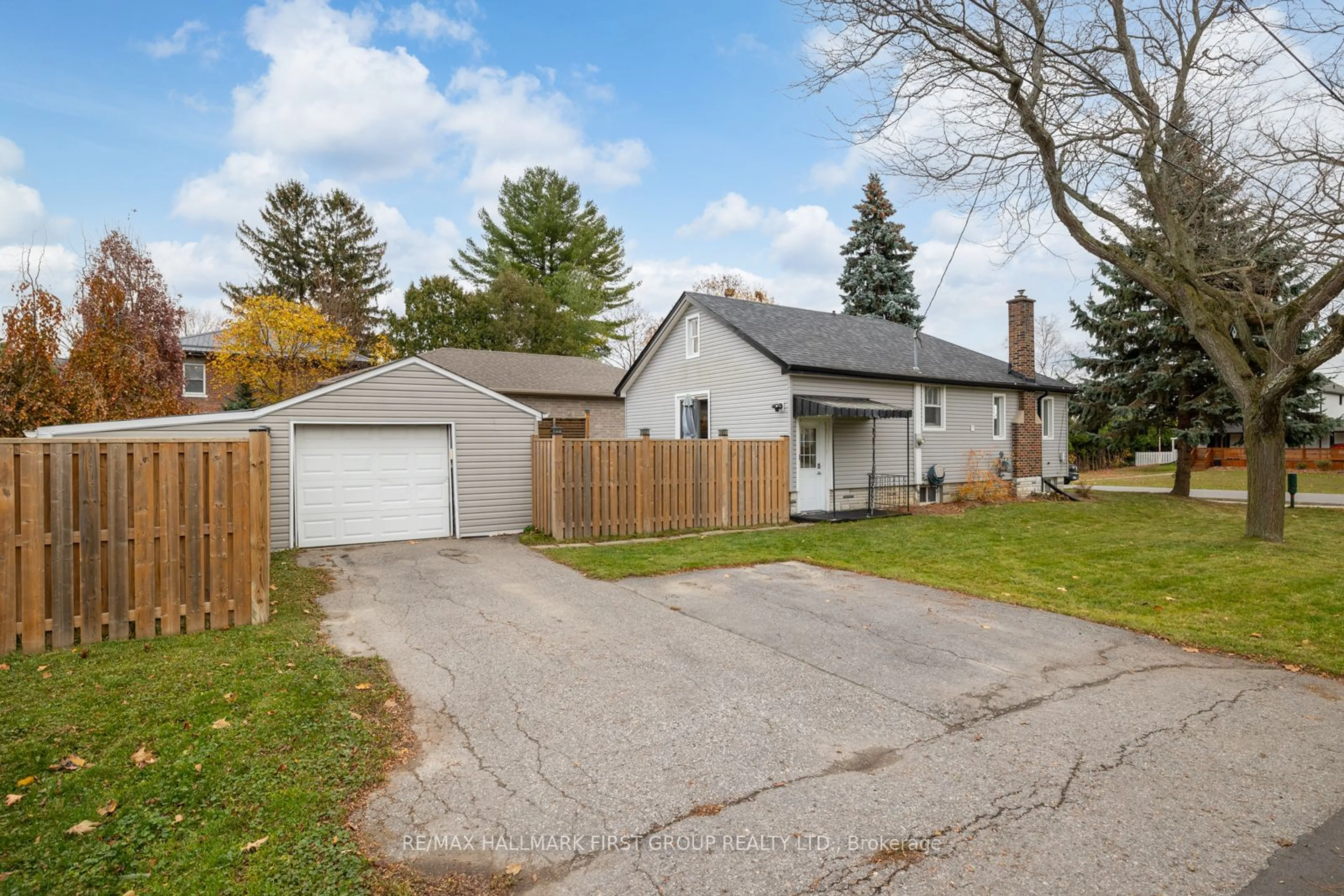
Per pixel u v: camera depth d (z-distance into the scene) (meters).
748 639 6.07
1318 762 3.75
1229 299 11.73
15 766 3.54
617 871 2.78
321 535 11.16
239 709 4.29
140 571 5.88
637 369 20.12
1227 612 6.92
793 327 17.78
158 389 16.00
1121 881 2.71
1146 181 11.70
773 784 3.50
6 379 11.48
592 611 7.04
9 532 5.42
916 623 6.59
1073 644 5.95
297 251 40.28
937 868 2.79
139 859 2.80
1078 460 36.81
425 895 2.64
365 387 11.40
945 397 18.03
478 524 12.37
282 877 2.70
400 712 4.45
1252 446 11.46
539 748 3.92
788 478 14.35
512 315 36.50
